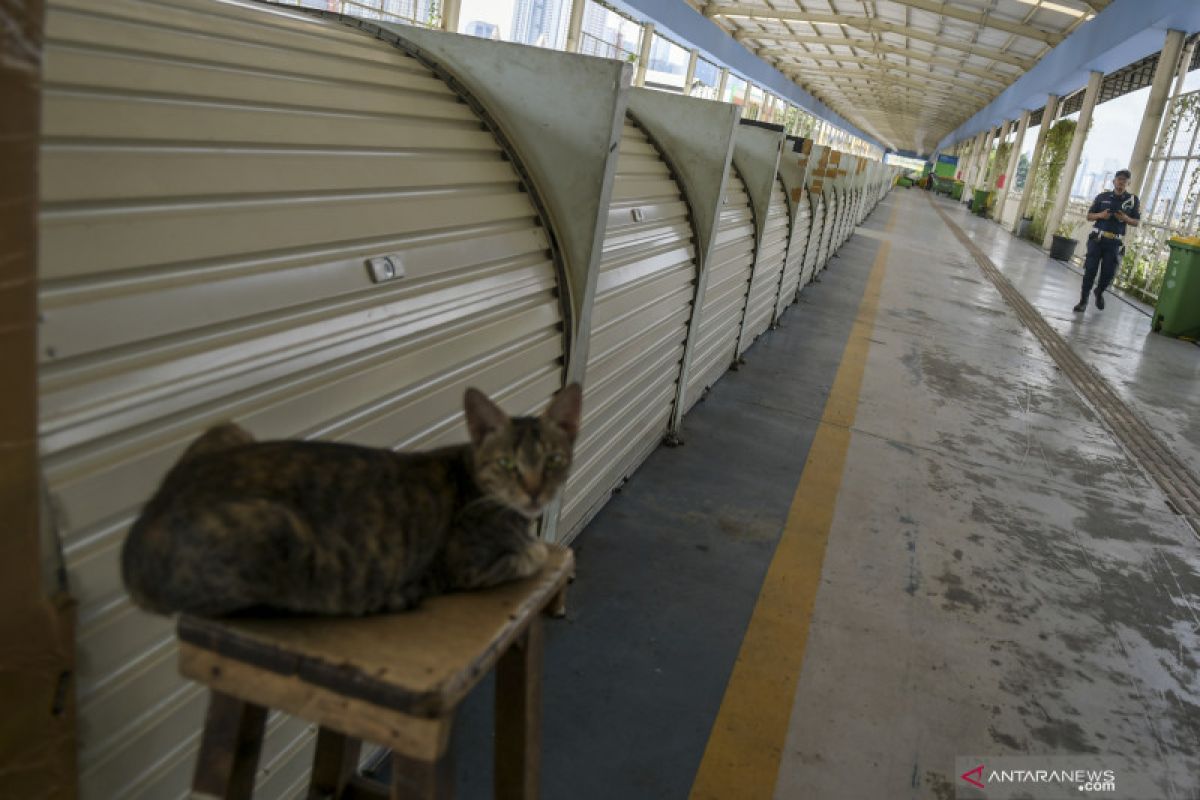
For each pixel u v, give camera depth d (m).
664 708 3.09
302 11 2.86
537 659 1.77
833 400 7.12
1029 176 28.17
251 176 1.94
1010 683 3.53
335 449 1.52
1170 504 5.78
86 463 1.49
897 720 3.20
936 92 43.22
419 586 1.60
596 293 3.76
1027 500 5.55
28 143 1.18
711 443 5.78
